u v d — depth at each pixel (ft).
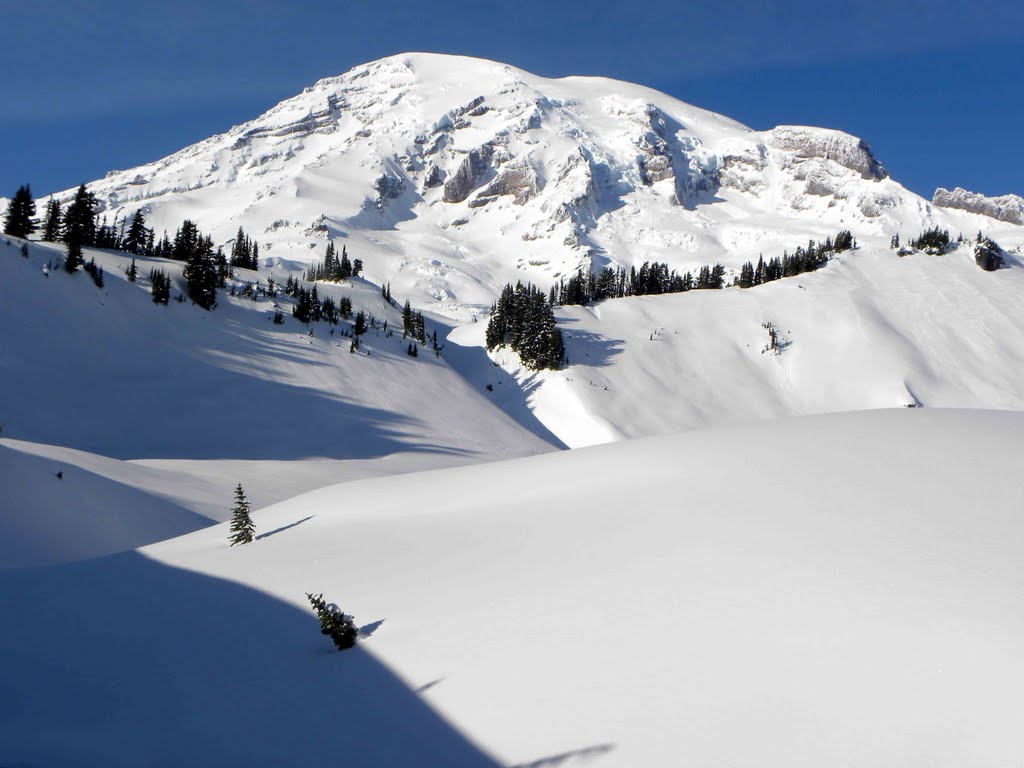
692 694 26.71
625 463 66.44
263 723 30.17
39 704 34.09
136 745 29.37
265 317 321.93
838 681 26.12
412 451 247.09
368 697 31.04
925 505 42.98
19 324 224.53
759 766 22.40
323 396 273.13
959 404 389.80
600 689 28.04
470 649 33.47
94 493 101.24
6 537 79.41
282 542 64.49
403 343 360.48
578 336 428.56
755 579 35.70
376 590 44.62
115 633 43.37
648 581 37.73
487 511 61.67
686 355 427.33
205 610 46.06
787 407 392.06
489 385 388.78
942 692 24.62
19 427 181.78
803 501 46.65
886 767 21.67
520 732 26.30
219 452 209.67
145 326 265.95
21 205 305.12
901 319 467.52
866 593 32.35
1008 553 34.91
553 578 40.73
